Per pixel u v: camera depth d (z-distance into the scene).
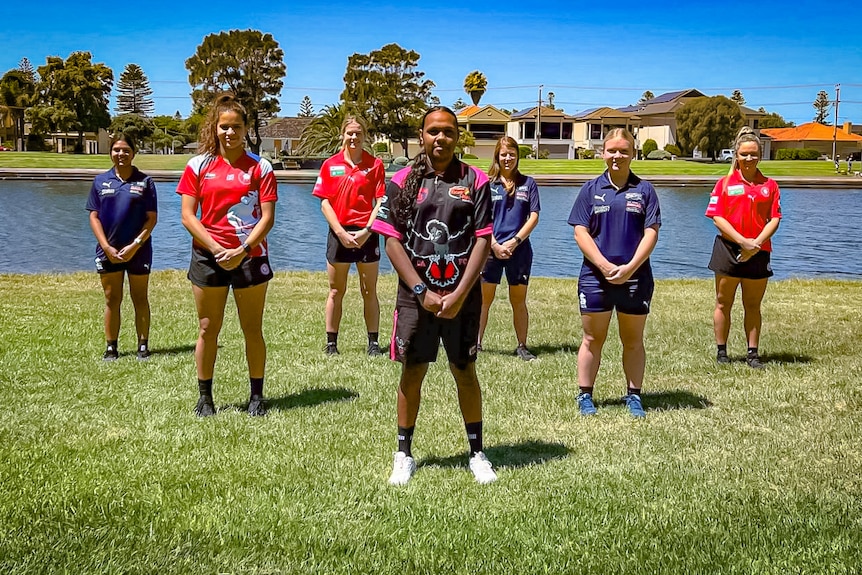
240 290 4.68
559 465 3.95
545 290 10.54
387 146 69.69
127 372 5.67
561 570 2.84
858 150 89.81
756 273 6.02
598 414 4.90
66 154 63.25
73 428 4.37
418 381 3.76
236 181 4.63
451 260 3.58
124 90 108.06
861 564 2.88
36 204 27.52
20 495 3.39
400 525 3.20
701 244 19.67
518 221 6.40
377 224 3.62
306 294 9.73
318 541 3.04
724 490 3.61
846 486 3.68
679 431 4.54
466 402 3.80
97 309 8.16
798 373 5.94
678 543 3.04
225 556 2.91
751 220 6.00
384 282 11.19
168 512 3.28
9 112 76.25
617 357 6.51
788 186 48.03
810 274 14.79
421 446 4.24
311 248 17.94
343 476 3.76
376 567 2.85
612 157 4.81
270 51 64.69
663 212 29.14
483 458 3.83
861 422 4.70
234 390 5.33
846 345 6.91
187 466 3.83
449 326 3.69
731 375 5.89
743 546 3.02
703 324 7.93
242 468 3.82
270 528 3.15
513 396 5.27
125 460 3.87
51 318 7.59
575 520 3.25
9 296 9.03
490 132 84.25
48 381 5.36
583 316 4.94
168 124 93.38
